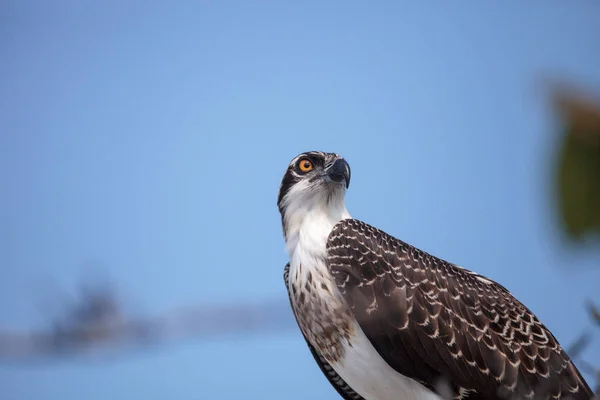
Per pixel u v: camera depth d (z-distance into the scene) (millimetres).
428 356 10992
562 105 3408
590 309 6477
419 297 11219
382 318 11141
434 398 11102
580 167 3404
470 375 10938
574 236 3404
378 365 11227
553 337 11148
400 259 11531
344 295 11344
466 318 11117
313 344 11875
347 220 12086
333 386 12352
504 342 10984
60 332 11320
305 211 12359
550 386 10734
